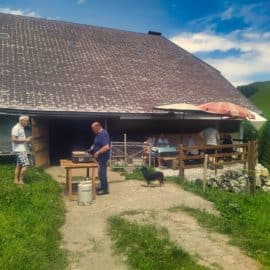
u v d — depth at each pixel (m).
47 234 7.10
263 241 7.61
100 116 17.75
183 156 13.34
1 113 15.59
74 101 17.77
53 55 21.22
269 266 6.43
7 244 6.14
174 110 17.22
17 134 10.60
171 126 20.77
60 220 8.23
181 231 7.86
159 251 6.51
